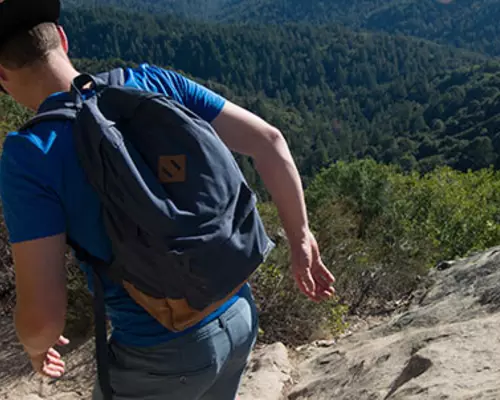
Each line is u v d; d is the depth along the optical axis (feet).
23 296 3.93
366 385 8.74
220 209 3.92
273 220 15.72
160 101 3.97
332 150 456.45
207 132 4.01
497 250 13.98
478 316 10.35
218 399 4.83
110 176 3.81
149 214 3.76
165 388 4.33
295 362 12.01
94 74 4.40
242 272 4.06
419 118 502.38
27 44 4.15
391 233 19.95
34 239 3.89
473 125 437.17
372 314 14.97
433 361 7.65
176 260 3.82
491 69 578.66
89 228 4.04
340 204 21.68
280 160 4.68
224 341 4.39
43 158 3.90
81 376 11.46
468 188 37.22
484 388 6.54
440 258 20.49
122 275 4.10
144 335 4.26
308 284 4.68
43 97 4.32
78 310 12.54
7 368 11.68
